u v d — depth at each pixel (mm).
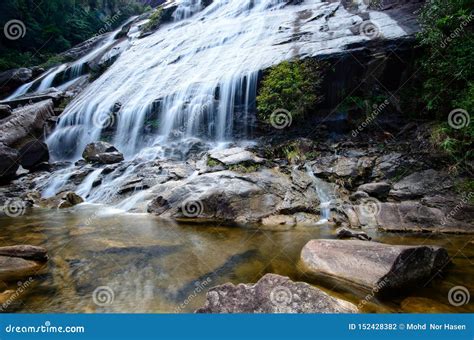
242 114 11336
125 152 12383
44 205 8297
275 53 11953
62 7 26141
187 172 8648
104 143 11328
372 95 10227
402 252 3975
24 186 9766
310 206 6867
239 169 7922
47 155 12055
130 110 12773
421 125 8961
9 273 4336
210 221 6625
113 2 32062
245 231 6039
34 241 5652
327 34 12344
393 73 10078
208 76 12648
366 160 8086
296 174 7867
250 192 6980
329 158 8500
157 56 16922
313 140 9914
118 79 16109
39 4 24297
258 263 4672
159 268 4516
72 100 15961
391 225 6059
